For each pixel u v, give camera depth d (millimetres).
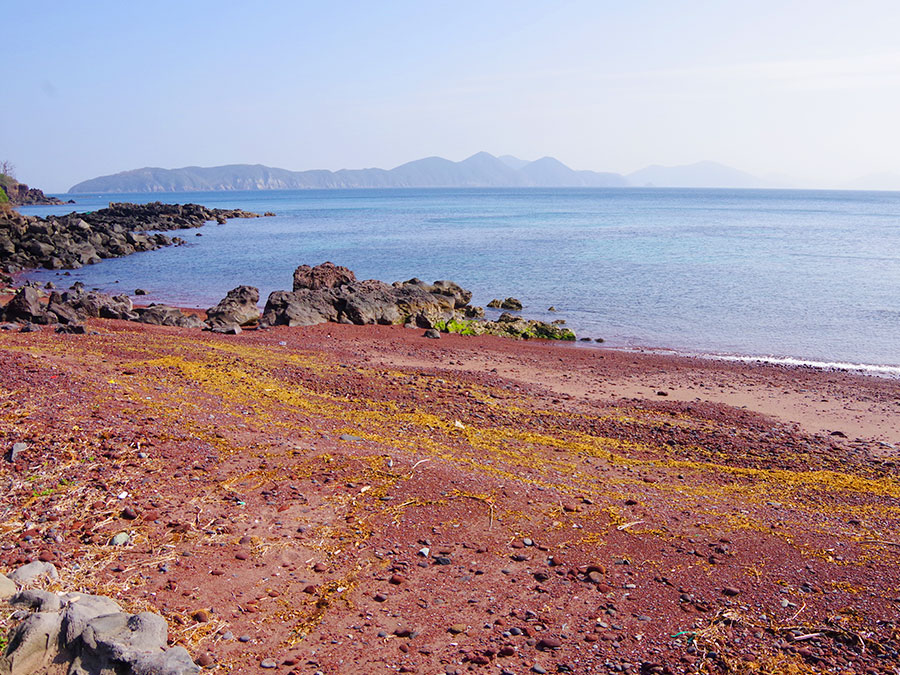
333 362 17953
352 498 8305
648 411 15188
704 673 5453
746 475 10969
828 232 81500
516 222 102750
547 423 13383
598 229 86250
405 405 13648
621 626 6109
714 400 17125
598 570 7062
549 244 65125
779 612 6406
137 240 63469
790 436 13719
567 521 8273
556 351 23422
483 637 5848
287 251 61188
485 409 13914
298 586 6406
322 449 9828
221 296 36938
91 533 6824
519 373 19344
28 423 9000
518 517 8258
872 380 19859
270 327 24984
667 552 7602
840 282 40156
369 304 27203
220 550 6848
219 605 5941
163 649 4945
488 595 6523
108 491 7691
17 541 6488
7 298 31266
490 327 27188
